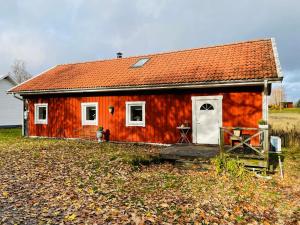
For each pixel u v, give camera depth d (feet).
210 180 29.99
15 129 98.43
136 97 56.24
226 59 52.34
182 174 32.48
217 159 32.91
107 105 59.67
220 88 48.11
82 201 23.31
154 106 54.34
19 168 34.40
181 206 22.40
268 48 51.75
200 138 49.78
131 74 58.70
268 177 30.91
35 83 69.97
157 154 42.50
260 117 45.03
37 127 69.72
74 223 19.22
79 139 63.26
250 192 26.21
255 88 45.47
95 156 41.60
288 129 64.95
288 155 43.39
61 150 47.55
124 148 50.19
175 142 52.13
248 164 32.35
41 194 25.04
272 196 25.18
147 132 55.11
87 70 69.56
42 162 37.65
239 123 46.62
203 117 49.52
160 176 31.50
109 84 56.54
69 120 64.85
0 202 23.16
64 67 77.82
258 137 44.98
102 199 23.81
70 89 60.54
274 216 20.89
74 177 30.35
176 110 52.06
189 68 53.31
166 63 59.11
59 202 23.13
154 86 51.06
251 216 20.80
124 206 22.26
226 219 20.20
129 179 30.04
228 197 24.79
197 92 50.08
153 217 20.21
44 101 68.54
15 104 112.27
